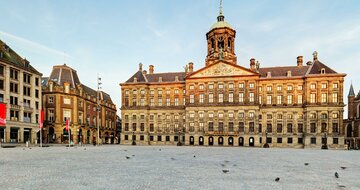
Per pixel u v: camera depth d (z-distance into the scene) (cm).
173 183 1060
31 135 6238
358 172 1515
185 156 2614
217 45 7744
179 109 7831
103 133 9312
